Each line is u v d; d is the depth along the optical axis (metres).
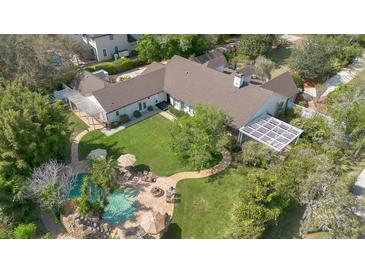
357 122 35.03
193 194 31.97
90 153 35.34
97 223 28.17
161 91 47.84
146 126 43.81
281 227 27.97
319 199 25.88
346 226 23.64
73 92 48.66
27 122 29.78
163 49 60.69
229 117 39.06
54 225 29.34
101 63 64.69
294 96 46.97
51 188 28.03
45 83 48.28
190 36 58.19
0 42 45.09
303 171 28.89
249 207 26.25
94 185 32.62
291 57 56.06
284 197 27.47
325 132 37.03
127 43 68.38
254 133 36.91
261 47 62.09
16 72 46.41
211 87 43.78
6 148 29.52
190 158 34.44
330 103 44.50
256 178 28.44
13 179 28.44
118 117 44.44
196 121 35.72
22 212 28.30
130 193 32.38
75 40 60.56
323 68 51.91
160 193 32.06
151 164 36.34
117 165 32.41
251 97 39.84
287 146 38.28
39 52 46.94
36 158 30.92
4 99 30.44
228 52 65.56
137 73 61.38
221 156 37.31
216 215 29.61
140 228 28.06
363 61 62.31
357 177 33.12
